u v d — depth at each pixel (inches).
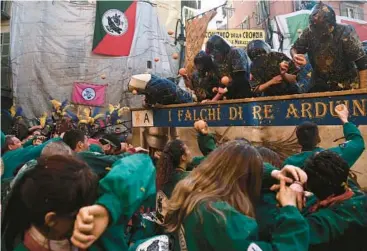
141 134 202.1
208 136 137.9
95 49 699.4
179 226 68.7
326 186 73.2
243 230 61.7
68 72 690.2
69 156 51.4
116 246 56.4
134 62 721.0
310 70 201.2
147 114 199.2
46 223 46.3
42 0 690.2
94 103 695.1
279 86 175.5
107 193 50.9
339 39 153.3
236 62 185.6
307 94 136.3
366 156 122.0
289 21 647.1
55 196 45.7
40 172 47.8
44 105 679.1
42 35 684.1
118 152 151.9
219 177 68.3
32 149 118.6
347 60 154.2
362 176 122.5
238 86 187.9
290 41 639.1
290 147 140.1
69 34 696.4
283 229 64.2
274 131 145.6
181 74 220.7
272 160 102.0
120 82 711.1
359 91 123.6
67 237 47.8
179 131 182.7
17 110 643.5
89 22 703.7
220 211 62.8
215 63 196.7
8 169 114.8
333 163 73.1
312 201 80.7
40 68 679.1
